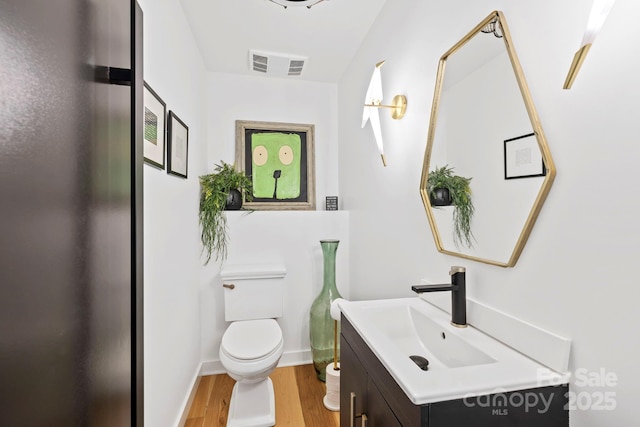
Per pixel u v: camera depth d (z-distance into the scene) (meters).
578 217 0.69
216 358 2.33
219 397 2.01
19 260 0.40
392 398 0.79
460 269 1.04
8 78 0.37
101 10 0.62
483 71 0.97
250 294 2.23
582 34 0.67
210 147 2.54
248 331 1.93
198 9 1.79
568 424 0.72
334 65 2.47
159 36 1.38
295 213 2.47
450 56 1.15
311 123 2.76
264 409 1.77
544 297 0.78
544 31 0.76
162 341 1.42
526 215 0.82
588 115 0.66
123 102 0.73
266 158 2.65
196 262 2.14
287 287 2.47
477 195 1.00
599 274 0.65
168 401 1.50
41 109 0.44
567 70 0.71
